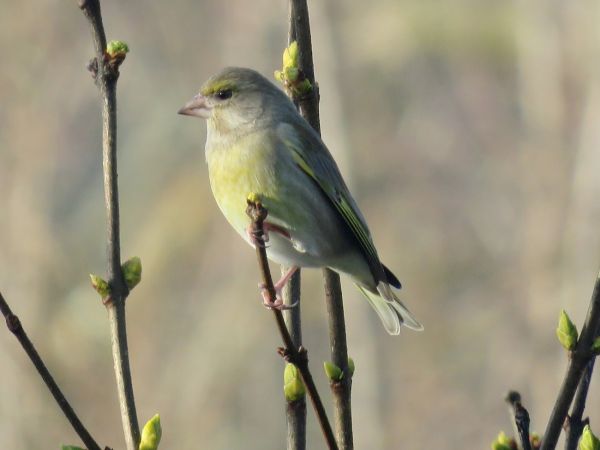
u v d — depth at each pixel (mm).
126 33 20672
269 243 6762
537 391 17484
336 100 20141
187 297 17438
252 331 17031
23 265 15320
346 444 5117
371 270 7039
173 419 16203
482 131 21609
